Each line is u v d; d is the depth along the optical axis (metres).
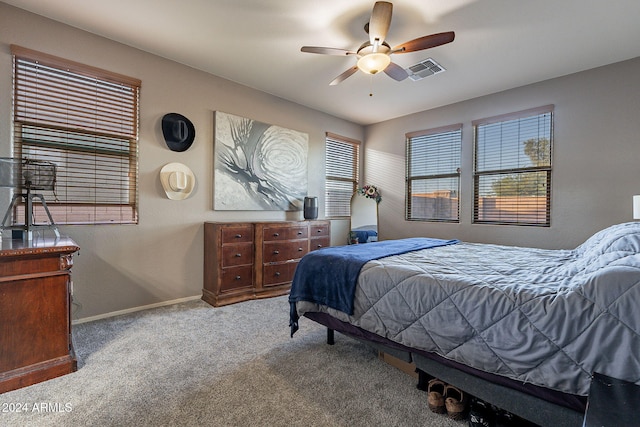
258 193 3.86
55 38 2.47
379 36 2.15
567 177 3.31
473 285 1.42
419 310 1.53
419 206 4.70
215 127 3.44
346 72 2.63
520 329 1.20
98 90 2.71
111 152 2.81
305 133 4.39
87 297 2.67
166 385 1.72
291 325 2.19
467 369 1.39
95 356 2.04
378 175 5.20
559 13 2.27
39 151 2.46
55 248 1.78
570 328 1.10
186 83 3.22
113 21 2.47
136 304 2.95
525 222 3.63
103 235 2.75
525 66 3.12
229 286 3.23
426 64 3.08
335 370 1.90
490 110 3.88
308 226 3.94
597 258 1.51
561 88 3.33
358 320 1.82
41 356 1.75
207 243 3.33
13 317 1.67
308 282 2.15
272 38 2.69
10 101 2.32
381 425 1.42
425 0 2.15
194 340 2.31
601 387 0.93
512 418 1.35
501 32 2.53
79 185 2.65
